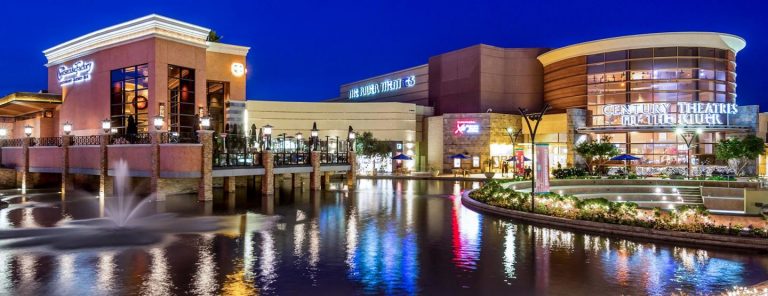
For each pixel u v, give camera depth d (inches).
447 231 786.2
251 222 870.4
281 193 1424.7
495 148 2534.5
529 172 1881.2
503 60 2743.6
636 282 502.0
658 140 2230.6
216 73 2038.6
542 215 868.6
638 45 2262.6
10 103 1888.5
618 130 2228.1
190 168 1154.7
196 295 453.1
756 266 564.7
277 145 2149.4
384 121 2704.2
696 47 2223.2
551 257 609.3
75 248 646.5
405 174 2439.7
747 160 1977.1
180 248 649.6
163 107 1544.0
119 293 457.4
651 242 700.0
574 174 1662.2
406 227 824.3
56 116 1953.7
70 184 1469.0
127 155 1258.6
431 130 2699.3
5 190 1549.0
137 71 1581.0
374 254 621.9
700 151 2188.7
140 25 1549.0
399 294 464.1
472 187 1720.0
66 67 1849.2
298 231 781.9
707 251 642.8
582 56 2415.1
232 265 561.6
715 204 1407.5
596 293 467.8
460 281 506.3
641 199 1494.8
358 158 2586.1
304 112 2669.8
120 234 748.6
